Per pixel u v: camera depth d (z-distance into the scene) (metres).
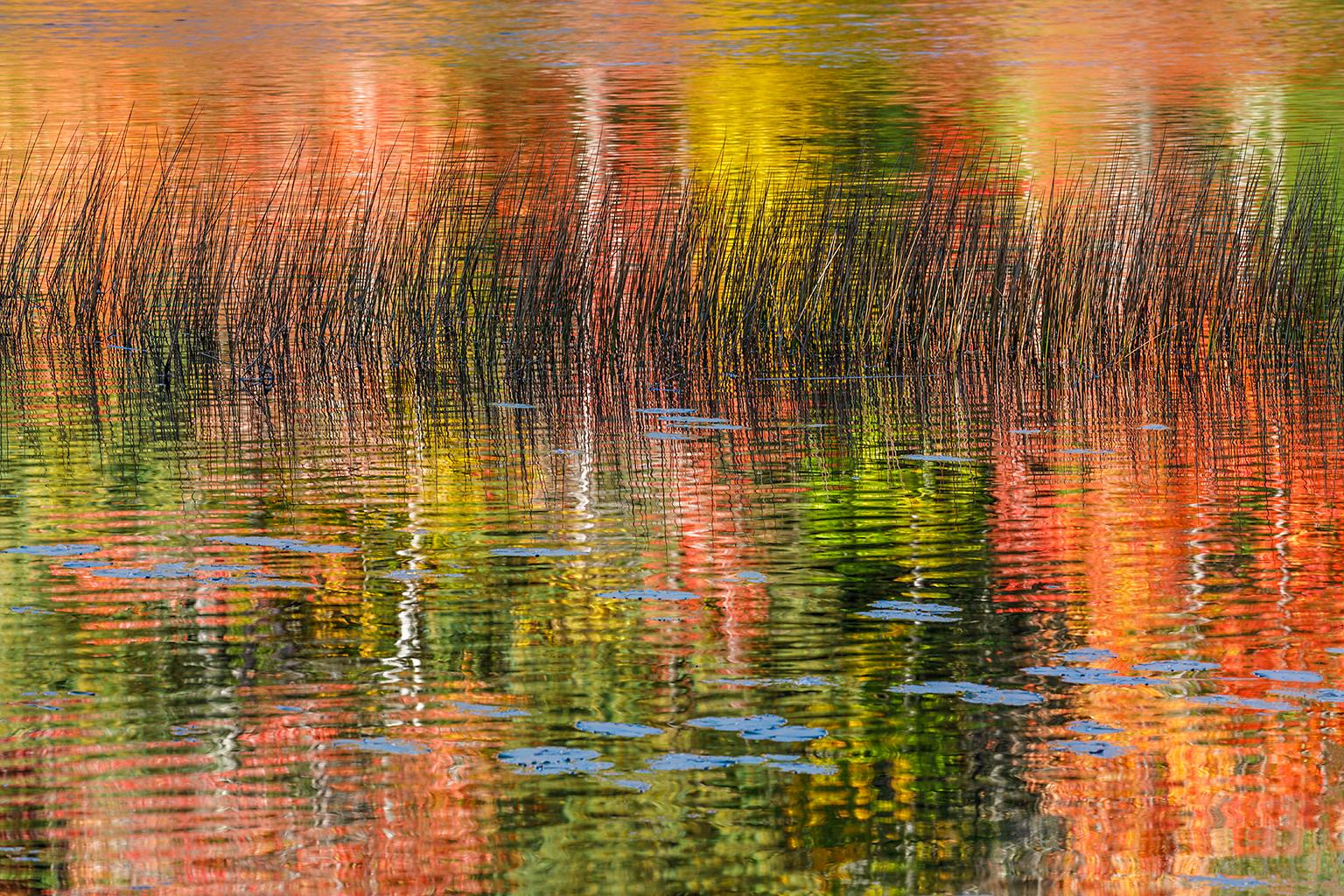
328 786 26.75
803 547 40.97
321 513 44.38
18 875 23.80
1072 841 25.14
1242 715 29.59
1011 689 30.92
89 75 148.75
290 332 69.56
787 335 69.00
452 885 23.75
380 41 173.62
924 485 48.00
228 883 23.67
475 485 47.97
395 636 33.81
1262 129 121.62
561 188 92.25
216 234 76.00
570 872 24.14
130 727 29.00
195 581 37.59
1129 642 33.50
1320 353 68.25
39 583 37.38
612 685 31.09
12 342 70.88
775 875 24.14
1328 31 177.75
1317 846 24.86
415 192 91.25
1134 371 66.12
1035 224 75.31
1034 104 136.62
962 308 68.69
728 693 30.67
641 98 139.50
